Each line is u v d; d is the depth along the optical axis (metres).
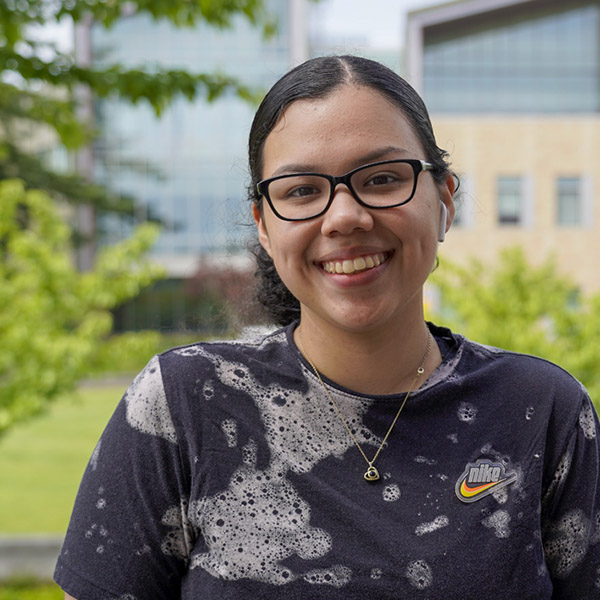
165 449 1.40
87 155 26.80
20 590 5.37
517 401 1.43
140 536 1.39
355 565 1.29
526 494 1.36
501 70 18.72
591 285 18.20
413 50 18.55
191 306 27.52
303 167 1.32
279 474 1.36
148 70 4.07
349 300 1.33
